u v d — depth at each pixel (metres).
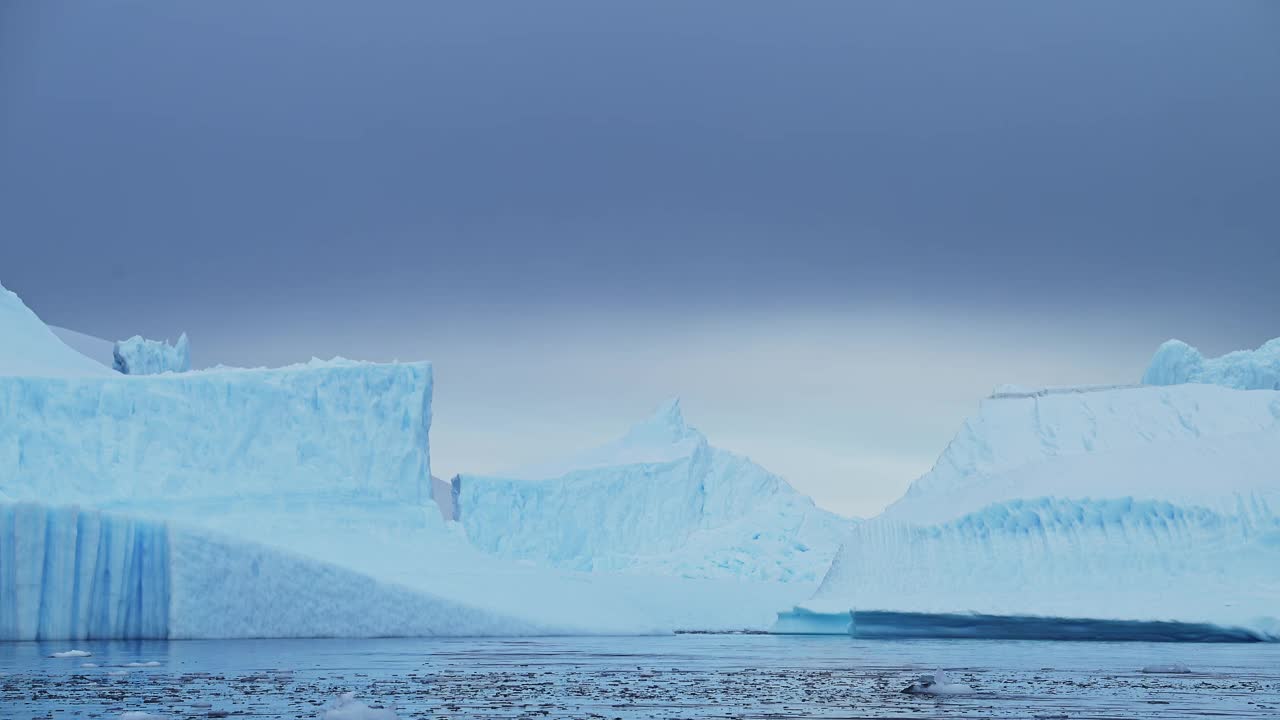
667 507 109.00
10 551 51.50
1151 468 67.25
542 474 108.94
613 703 27.33
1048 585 65.12
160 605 54.41
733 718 24.42
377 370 79.38
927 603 67.12
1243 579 60.66
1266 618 57.22
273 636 56.94
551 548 104.31
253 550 56.84
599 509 106.69
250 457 75.44
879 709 26.11
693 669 38.50
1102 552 64.62
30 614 51.53
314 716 24.19
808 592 92.25
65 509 52.66
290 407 77.06
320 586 58.38
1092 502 65.88
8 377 71.19
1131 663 42.06
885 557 72.62
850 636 70.75
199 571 55.28
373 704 26.81
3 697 27.77
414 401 79.94
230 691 29.23
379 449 78.25
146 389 74.19
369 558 70.94
